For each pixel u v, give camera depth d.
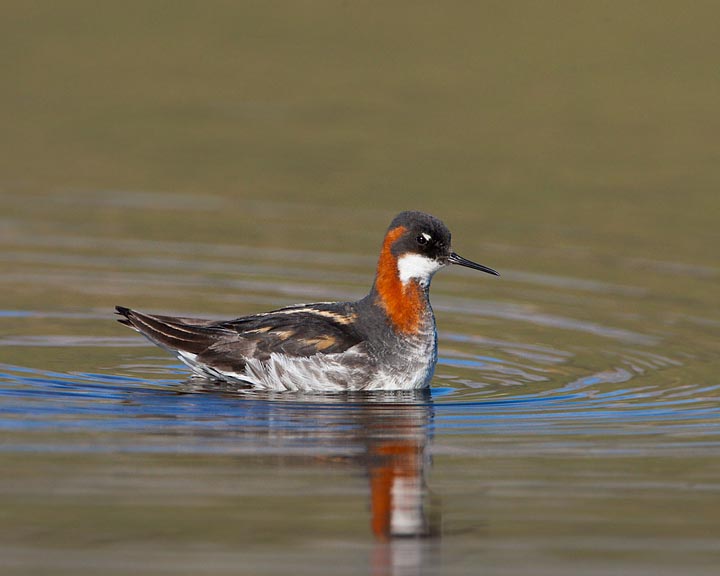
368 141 23.77
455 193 21.39
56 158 22.45
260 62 27.23
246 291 17.14
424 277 13.86
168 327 13.98
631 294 17.52
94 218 20.12
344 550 9.40
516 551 9.43
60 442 11.52
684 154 23.34
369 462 11.25
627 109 25.41
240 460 11.20
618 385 13.96
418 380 13.80
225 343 13.82
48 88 25.44
